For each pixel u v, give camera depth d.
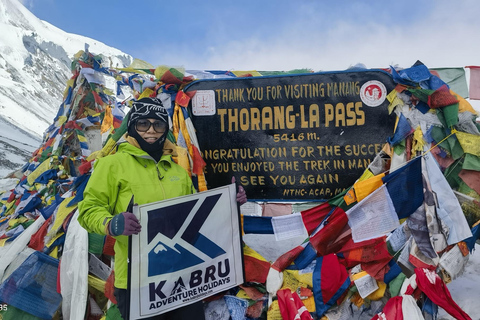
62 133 4.33
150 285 2.11
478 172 2.78
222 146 3.02
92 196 2.01
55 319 2.86
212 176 3.04
